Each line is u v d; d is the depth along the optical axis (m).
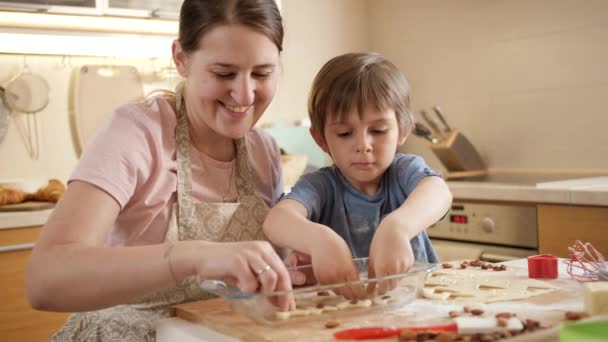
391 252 0.87
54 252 0.81
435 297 0.87
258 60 0.97
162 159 1.04
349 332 0.69
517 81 2.68
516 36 2.67
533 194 2.03
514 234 2.12
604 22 2.37
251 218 1.13
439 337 0.66
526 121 2.66
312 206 1.16
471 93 2.87
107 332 0.95
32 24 2.35
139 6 2.46
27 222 2.12
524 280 0.97
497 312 0.78
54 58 2.64
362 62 1.18
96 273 0.78
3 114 2.54
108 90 2.73
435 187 1.09
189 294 1.02
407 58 3.16
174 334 0.83
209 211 1.09
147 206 1.02
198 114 1.07
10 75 2.57
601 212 1.86
